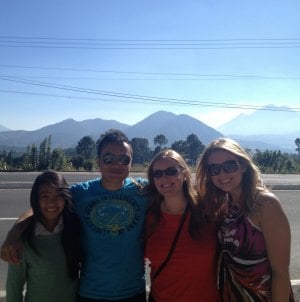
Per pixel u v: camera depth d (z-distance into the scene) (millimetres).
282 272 2896
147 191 3393
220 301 3172
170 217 3273
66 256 3143
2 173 22750
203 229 3174
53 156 27000
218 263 3170
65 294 3184
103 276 3232
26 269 3139
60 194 3137
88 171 25984
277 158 37250
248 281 2955
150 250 3295
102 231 3260
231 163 3139
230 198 3262
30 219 3197
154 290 3312
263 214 2932
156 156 3375
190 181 3342
